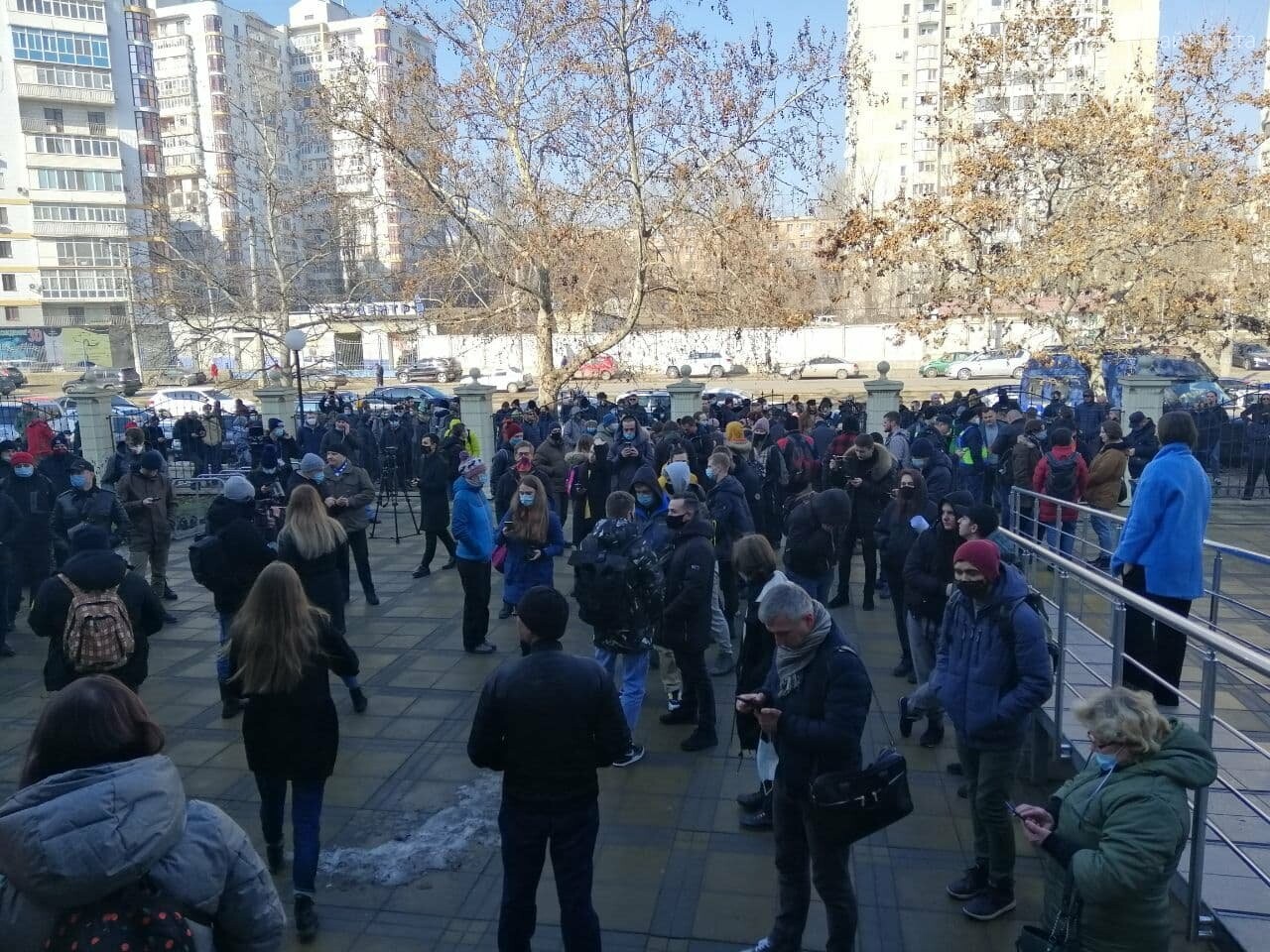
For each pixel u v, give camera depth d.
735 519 7.87
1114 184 19.50
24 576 9.38
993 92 23.27
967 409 15.45
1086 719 2.92
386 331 30.05
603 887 4.53
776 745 3.74
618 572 5.64
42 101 58.62
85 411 16.23
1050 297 24.58
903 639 7.34
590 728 3.57
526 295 23.62
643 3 19.41
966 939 4.05
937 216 19.61
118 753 2.12
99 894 1.94
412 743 6.34
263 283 35.44
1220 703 6.02
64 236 59.75
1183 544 5.29
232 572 6.62
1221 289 19.50
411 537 14.09
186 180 70.75
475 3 20.52
